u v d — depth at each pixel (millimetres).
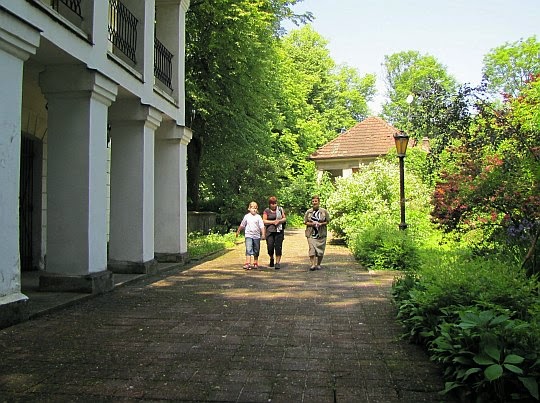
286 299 7945
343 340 5426
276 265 12312
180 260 13047
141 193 10492
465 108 7707
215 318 6527
